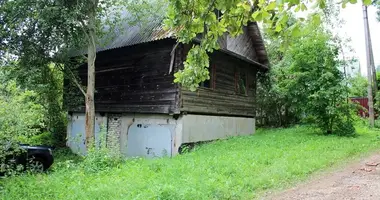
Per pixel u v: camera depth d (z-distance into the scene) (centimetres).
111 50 1472
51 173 960
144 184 638
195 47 420
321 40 1461
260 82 2052
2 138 716
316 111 1461
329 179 675
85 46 1282
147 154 1348
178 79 445
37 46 1225
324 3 283
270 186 622
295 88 1525
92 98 1296
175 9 386
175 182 635
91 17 1240
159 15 1391
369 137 1370
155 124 1340
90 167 902
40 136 1770
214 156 969
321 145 1098
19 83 1198
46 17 1084
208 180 637
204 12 383
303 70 1511
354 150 1024
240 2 373
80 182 716
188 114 1280
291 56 1599
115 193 590
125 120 1465
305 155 909
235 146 1172
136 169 830
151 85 1335
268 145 1149
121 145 1454
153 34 1298
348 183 633
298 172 719
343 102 1412
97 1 1247
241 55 1609
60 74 1518
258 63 1747
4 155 745
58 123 1759
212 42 404
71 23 1116
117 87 1477
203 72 426
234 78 1620
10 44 1212
